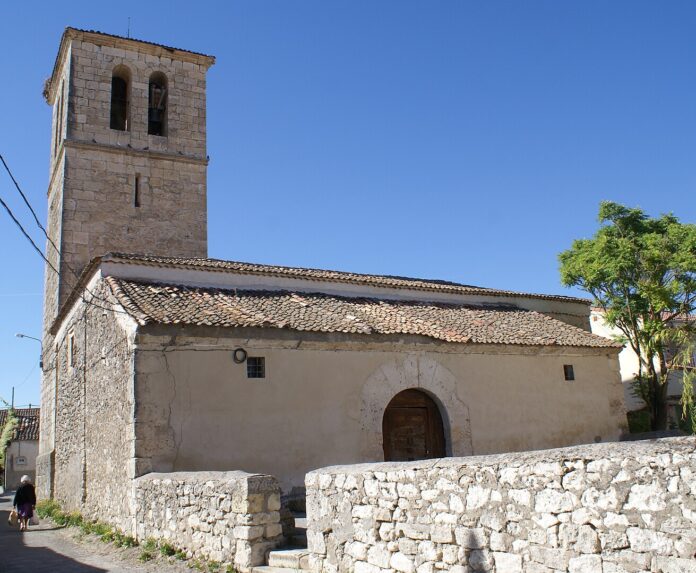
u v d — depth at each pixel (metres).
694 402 21.53
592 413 17.06
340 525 6.79
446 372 14.96
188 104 23.91
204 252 22.75
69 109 21.67
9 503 28.80
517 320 18.36
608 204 20.66
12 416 43.41
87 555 10.32
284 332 13.04
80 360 16.58
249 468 12.11
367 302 16.77
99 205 21.41
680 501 4.05
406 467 6.09
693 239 19.11
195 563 8.56
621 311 20.28
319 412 13.12
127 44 23.12
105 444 13.31
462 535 5.46
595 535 4.51
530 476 4.99
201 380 12.05
